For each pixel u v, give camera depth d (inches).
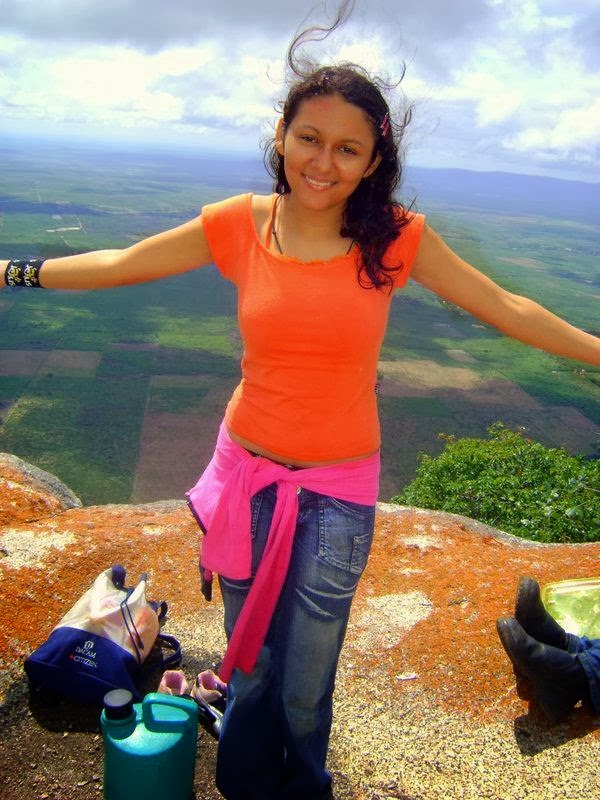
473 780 92.4
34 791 90.3
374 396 75.4
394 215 68.8
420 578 135.9
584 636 102.6
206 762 95.8
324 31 67.4
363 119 64.5
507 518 365.7
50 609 117.2
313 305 67.0
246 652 76.8
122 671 99.9
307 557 73.1
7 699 100.4
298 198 67.8
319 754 83.6
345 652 114.6
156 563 135.9
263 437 73.6
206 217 73.2
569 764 94.3
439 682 108.0
